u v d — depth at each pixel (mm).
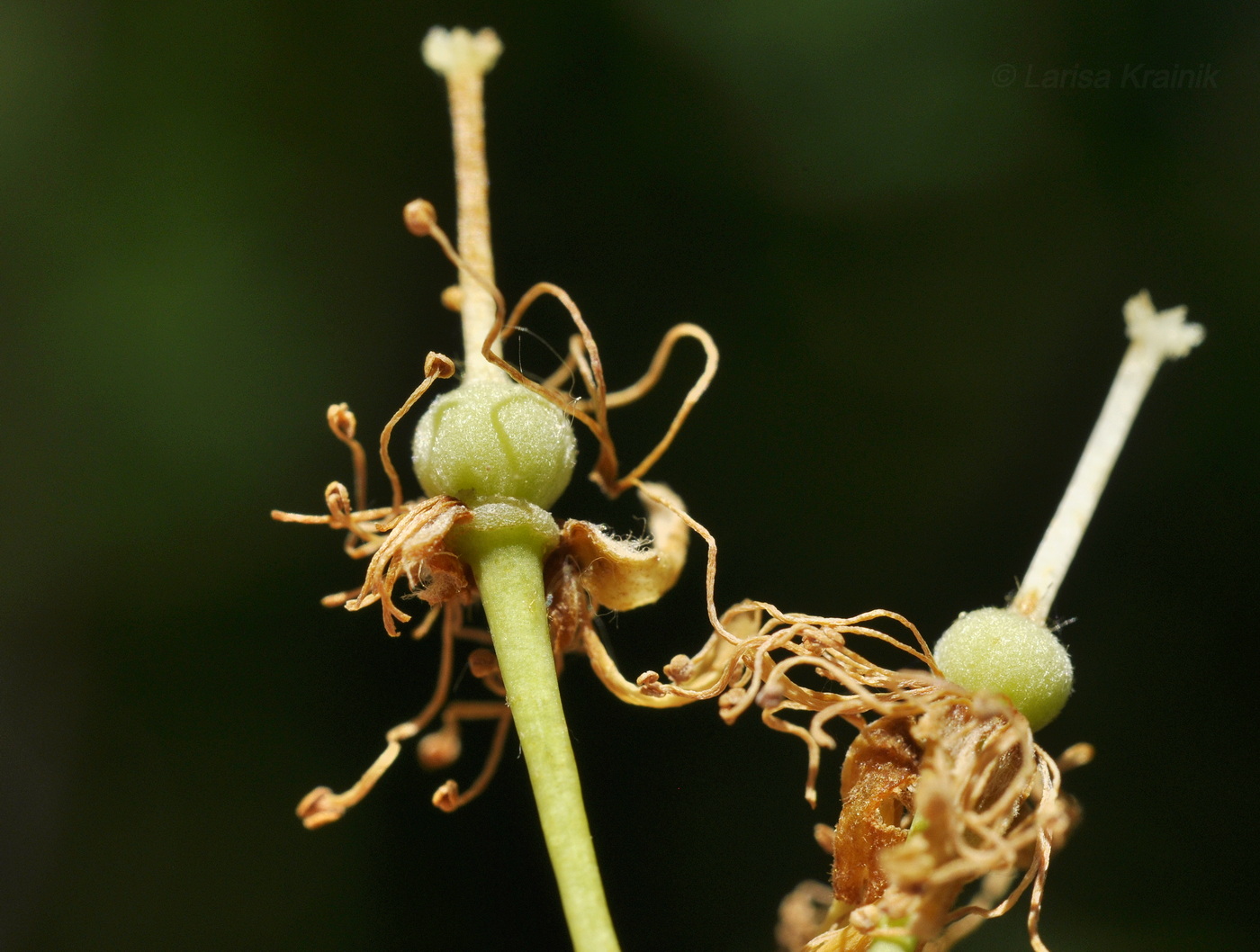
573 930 75
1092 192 136
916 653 77
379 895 121
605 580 78
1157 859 118
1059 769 76
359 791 78
